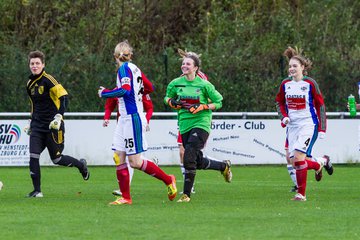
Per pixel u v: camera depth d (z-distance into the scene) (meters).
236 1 88.81
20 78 65.56
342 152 63.19
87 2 83.38
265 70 69.25
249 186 44.84
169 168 59.69
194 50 74.44
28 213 30.20
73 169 58.94
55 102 37.19
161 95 66.06
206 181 48.72
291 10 89.06
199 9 90.00
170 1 89.81
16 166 59.50
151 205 33.19
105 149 60.91
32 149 37.28
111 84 66.38
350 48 82.94
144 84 33.19
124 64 32.44
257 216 29.47
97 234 25.11
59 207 32.34
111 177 51.28
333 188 43.53
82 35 81.44
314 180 49.88
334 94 68.00
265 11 88.12
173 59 67.25
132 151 33.03
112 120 61.09
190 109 34.50
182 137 35.91
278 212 30.75
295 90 35.78
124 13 84.38
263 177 52.28
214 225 27.05
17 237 24.55
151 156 61.00
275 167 61.72
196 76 35.44
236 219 28.56
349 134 63.22
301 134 35.69
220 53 71.44
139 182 47.94
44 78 37.00
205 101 35.41
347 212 30.94
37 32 81.25
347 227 26.83
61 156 38.25
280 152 62.72
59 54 69.69
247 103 67.88
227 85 67.69
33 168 37.38
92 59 67.19
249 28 83.06
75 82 66.25
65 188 42.84
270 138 62.66
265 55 71.25
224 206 32.88
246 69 69.12
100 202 34.66
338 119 63.06
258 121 62.47
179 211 30.91
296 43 81.81
